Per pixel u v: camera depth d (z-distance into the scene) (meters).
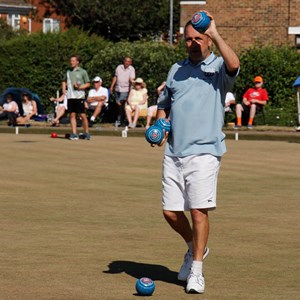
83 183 20.16
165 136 10.56
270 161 25.78
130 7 77.75
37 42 45.47
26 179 20.80
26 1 84.44
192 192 10.34
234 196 18.38
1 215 15.62
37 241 13.26
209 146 10.38
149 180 20.80
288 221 15.33
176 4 77.56
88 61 45.38
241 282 10.83
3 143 31.22
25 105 40.62
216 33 10.29
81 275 11.10
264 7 50.78
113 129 36.94
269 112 39.97
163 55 41.81
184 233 10.76
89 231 14.14
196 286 10.20
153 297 10.07
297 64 41.59
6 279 10.84
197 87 10.45
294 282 10.84
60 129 36.75
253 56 41.59
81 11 78.94
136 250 12.67
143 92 38.41
